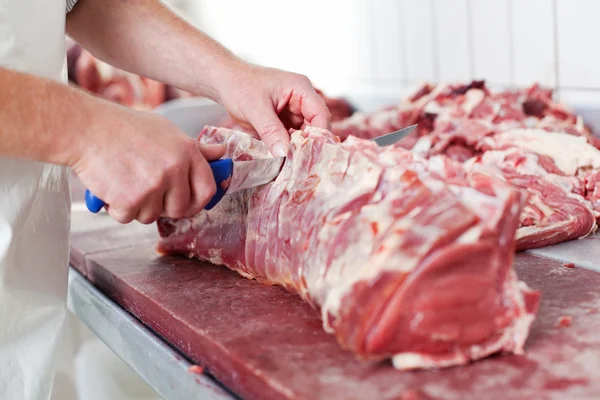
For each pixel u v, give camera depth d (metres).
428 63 2.10
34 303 1.11
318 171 0.99
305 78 1.22
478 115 1.53
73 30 1.31
